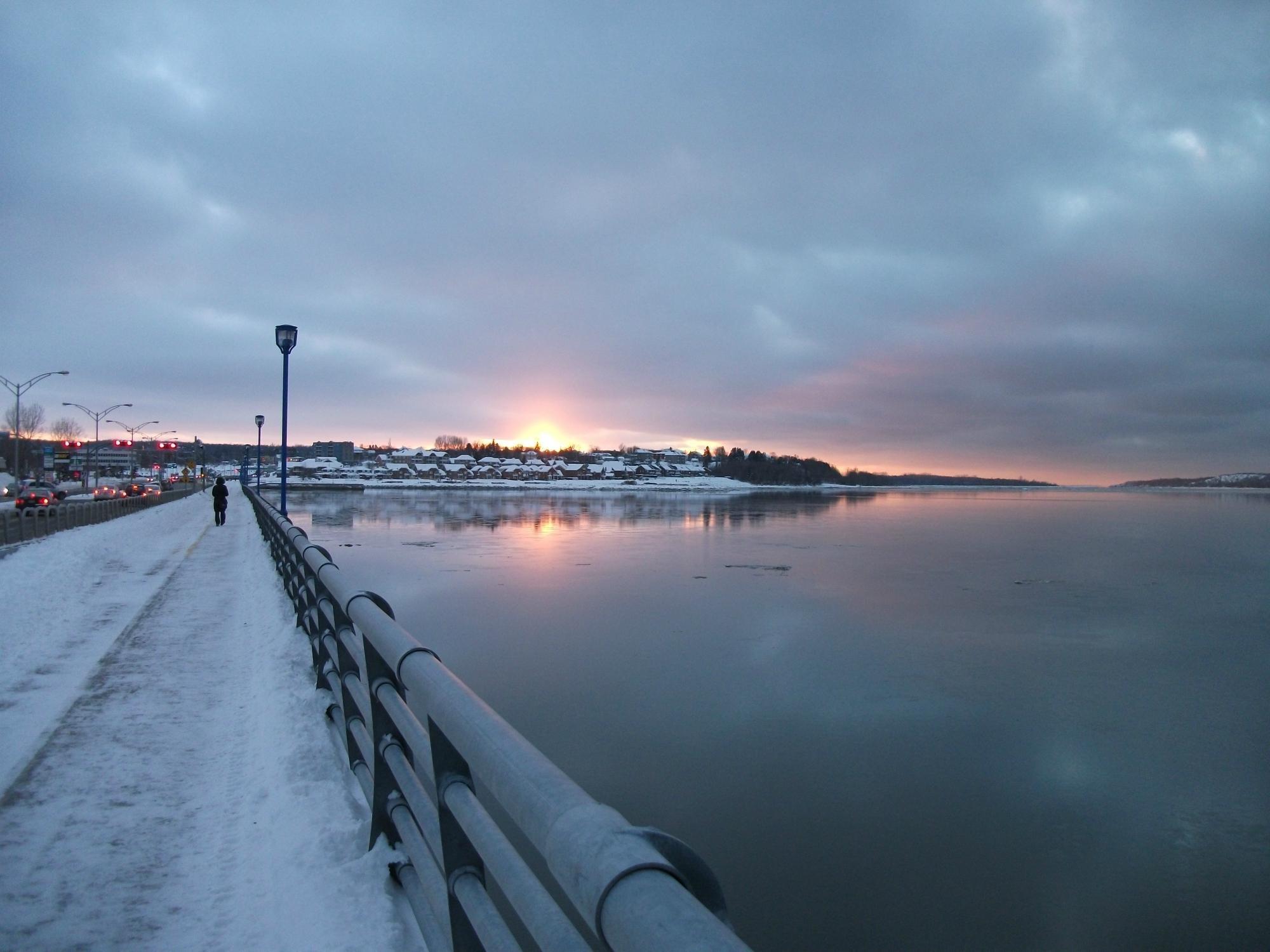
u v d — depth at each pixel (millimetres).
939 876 6469
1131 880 6438
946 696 11477
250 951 2871
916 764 8750
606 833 1275
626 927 1060
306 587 6977
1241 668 13695
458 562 25359
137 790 4375
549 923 1469
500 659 12555
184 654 7625
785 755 8828
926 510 84500
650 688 11117
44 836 3818
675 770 8320
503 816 6609
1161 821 7562
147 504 44531
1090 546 40000
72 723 5516
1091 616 18625
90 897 3273
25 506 37750
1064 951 5445
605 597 18984
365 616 3379
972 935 5676
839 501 110062
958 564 29422
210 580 13234
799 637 15000
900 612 18281
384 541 32344
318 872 3334
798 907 5969
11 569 12414
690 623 15906
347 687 4305
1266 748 9500
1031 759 9039
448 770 2307
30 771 4637
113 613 9914
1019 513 80750
